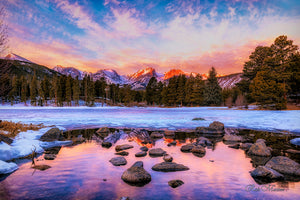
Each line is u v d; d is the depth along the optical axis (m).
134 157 6.29
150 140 9.50
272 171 4.42
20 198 3.27
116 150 7.32
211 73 69.88
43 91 87.81
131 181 4.07
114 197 3.34
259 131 12.22
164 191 3.61
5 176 4.42
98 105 90.19
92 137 10.25
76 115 26.16
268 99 36.03
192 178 4.35
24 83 89.06
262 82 35.19
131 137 10.32
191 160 5.93
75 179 4.25
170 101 72.88
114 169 5.01
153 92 87.94
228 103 60.19
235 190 3.68
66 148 7.64
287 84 35.97
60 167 5.17
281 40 37.19
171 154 6.71
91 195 3.41
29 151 6.71
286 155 6.52
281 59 36.31
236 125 15.05
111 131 12.38
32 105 82.44
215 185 3.93
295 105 38.47
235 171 4.88
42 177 4.37
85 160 5.89
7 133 8.62
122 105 94.88
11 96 78.75
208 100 68.75
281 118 17.77
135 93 110.75
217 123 12.73
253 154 6.63
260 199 3.28
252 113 26.33
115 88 109.25
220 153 6.86
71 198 3.29
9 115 25.73
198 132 12.12
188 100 70.00
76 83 86.25
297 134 11.00
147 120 18.97
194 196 3.38
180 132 12.19
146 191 3.61
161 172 4.77
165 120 18.92
